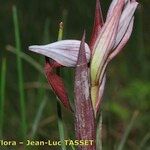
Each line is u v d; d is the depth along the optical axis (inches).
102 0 40.7
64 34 23.5
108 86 27.9
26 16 38.1
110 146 19.4
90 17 36.9
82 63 11.3
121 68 30.8
